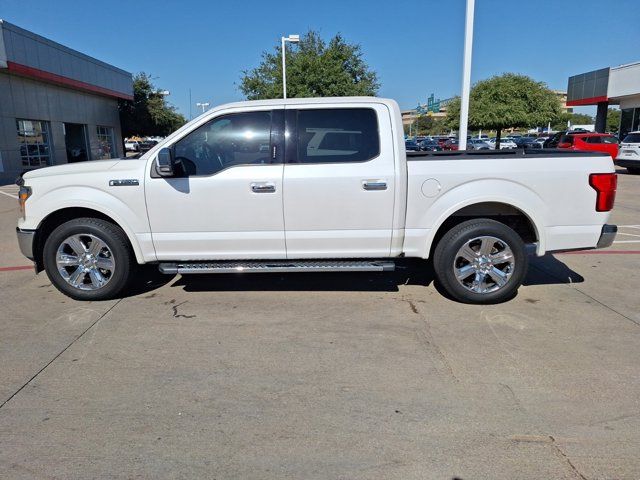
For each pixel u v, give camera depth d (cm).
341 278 595
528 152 536
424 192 482
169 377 364
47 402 332
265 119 488
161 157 464
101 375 368
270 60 3128
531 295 534
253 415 315
